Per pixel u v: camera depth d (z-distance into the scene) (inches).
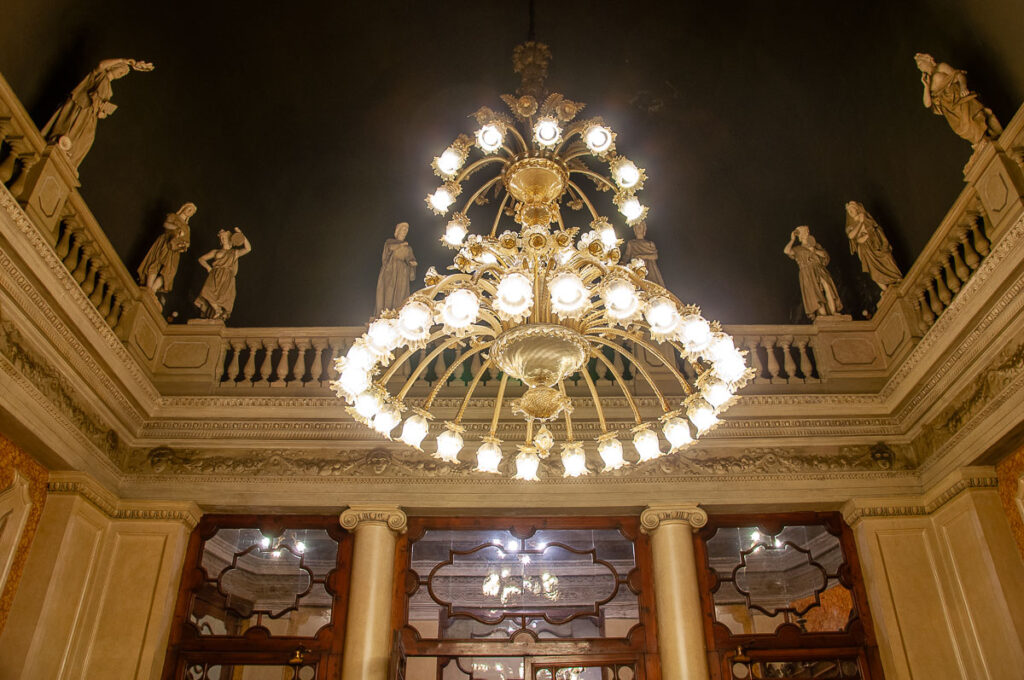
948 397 295.7
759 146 430.3
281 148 427.8
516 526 323.6
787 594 395.2
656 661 296.0
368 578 299.1
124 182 337.1
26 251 234.1
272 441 329.7
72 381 276.1
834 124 383.9
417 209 461.4
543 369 190.9
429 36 422.9
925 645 283.6
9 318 235.9
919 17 312.7
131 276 332.5
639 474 320.8
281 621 398.6
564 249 194.4
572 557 384.5
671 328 182.1
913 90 328.5
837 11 358.0
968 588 283.0
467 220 227.5
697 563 313.4
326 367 368.8
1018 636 257.0
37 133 253.4
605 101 450.0
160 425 329.4
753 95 419.5
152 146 350.6
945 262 299.4
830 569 382.0
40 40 272.7
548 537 382.9
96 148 314.7
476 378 224.5
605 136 222.7
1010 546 271.1
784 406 332.8
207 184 395.9
